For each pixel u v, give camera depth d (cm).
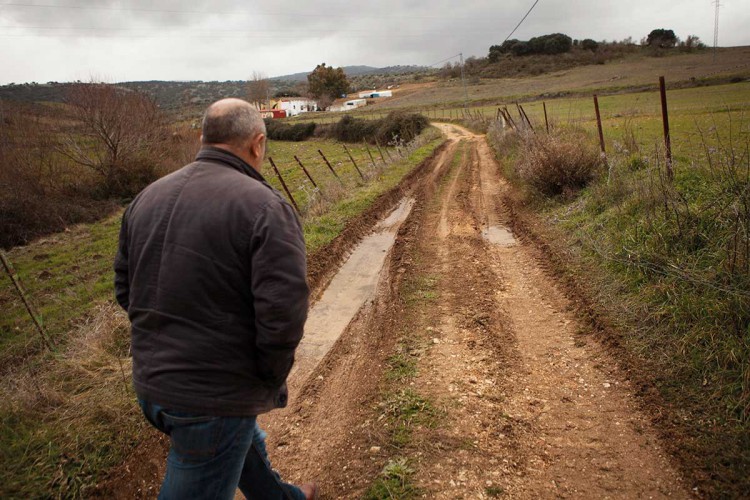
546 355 414
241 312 166
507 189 1208
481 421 328
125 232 185
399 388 376
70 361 413
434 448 303
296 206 1229
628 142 960
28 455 291
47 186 2228
